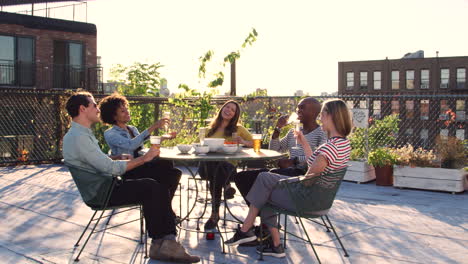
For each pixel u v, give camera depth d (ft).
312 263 11.28
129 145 13.82
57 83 60.18
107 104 14.23
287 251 12.26
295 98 27.68
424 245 12.82
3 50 56.34
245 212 17.04
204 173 14.62
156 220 11.09
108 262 11.28
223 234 13.97
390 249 12.45
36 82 58.44
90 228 14.53
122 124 14.57
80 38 62.18
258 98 29.12
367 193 20.80
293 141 14.90
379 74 140.77
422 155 22.11
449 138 21.93
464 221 15.55
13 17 56.65
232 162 15.07
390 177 22.68
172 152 13.57
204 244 12.93
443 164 21.42
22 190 21.34
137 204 11.27
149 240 13.17
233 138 15.67
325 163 10.23
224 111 16.22
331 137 10.68
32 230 14.29
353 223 15.29
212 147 13.23
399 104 127.03
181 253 11.08
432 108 122.83
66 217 16.02
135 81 57.67
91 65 63.21
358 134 26.00
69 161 10.82
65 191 21.08
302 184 10.35
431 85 134.00
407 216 16.28
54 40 60.23
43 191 21.09
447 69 132.46
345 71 145.89
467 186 21.33
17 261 11.36
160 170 14.05
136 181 11.19
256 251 12.21
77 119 10.98
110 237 13.50
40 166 30.27
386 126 31.14
